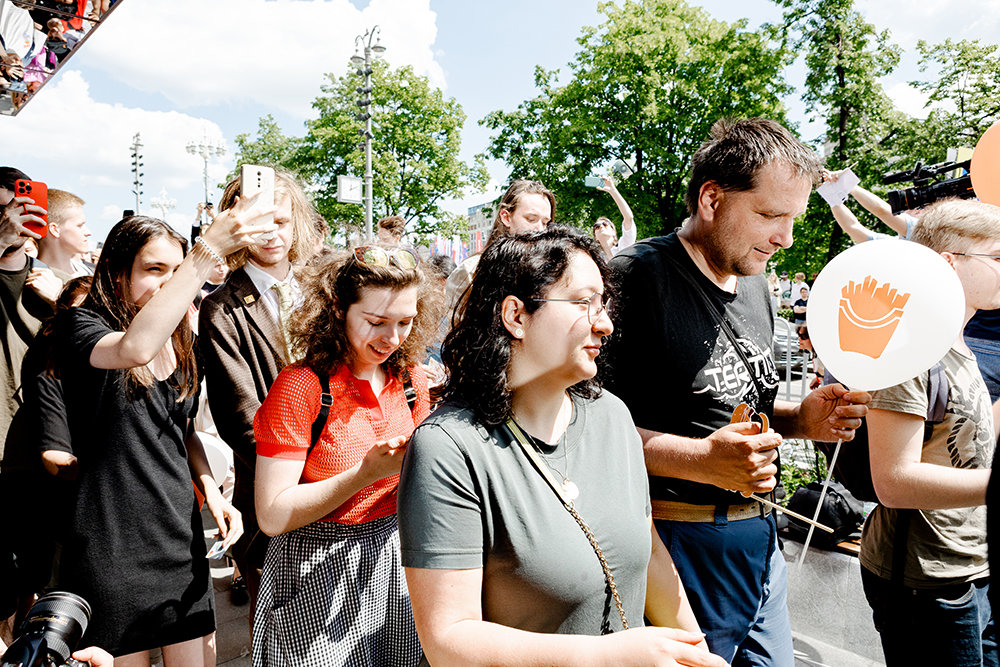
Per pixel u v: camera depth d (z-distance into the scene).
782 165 1.52
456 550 0.99
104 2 2.92
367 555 1.63
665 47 18.23
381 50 18.12
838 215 4.13
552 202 3.32
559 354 1.07
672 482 1.68
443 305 1.88
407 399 1.83
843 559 3.08
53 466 1.82
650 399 1.69
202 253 1.66
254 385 2.11
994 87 15.98
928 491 1.55
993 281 1.77
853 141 16.27
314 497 1.47
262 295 2.17
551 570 1.01
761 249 1.62
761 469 1.38
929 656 1.80
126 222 1.83
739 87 17.88
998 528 1.04
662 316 1.66
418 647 1.73
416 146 26.84
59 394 1.84
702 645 1.40
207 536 3.61
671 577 1.45
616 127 18.41
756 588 1.73
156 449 1.80
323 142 25.84
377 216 25.45
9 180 2.46
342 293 1.60
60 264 3.29
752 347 1.75
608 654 0.90
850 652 2.66
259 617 1.62
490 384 1.07
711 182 1.64
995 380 2.45
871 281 1.50
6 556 2.20
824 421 1.67
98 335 1.74
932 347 1.44
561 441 1.13
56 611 1.15
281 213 2.17
